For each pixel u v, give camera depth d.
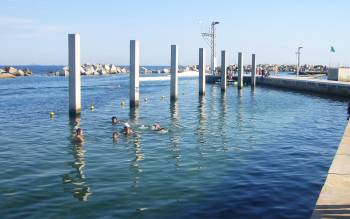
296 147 21.59
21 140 23.69
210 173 16.28
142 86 83.75
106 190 14.12
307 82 67.19
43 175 16.14
